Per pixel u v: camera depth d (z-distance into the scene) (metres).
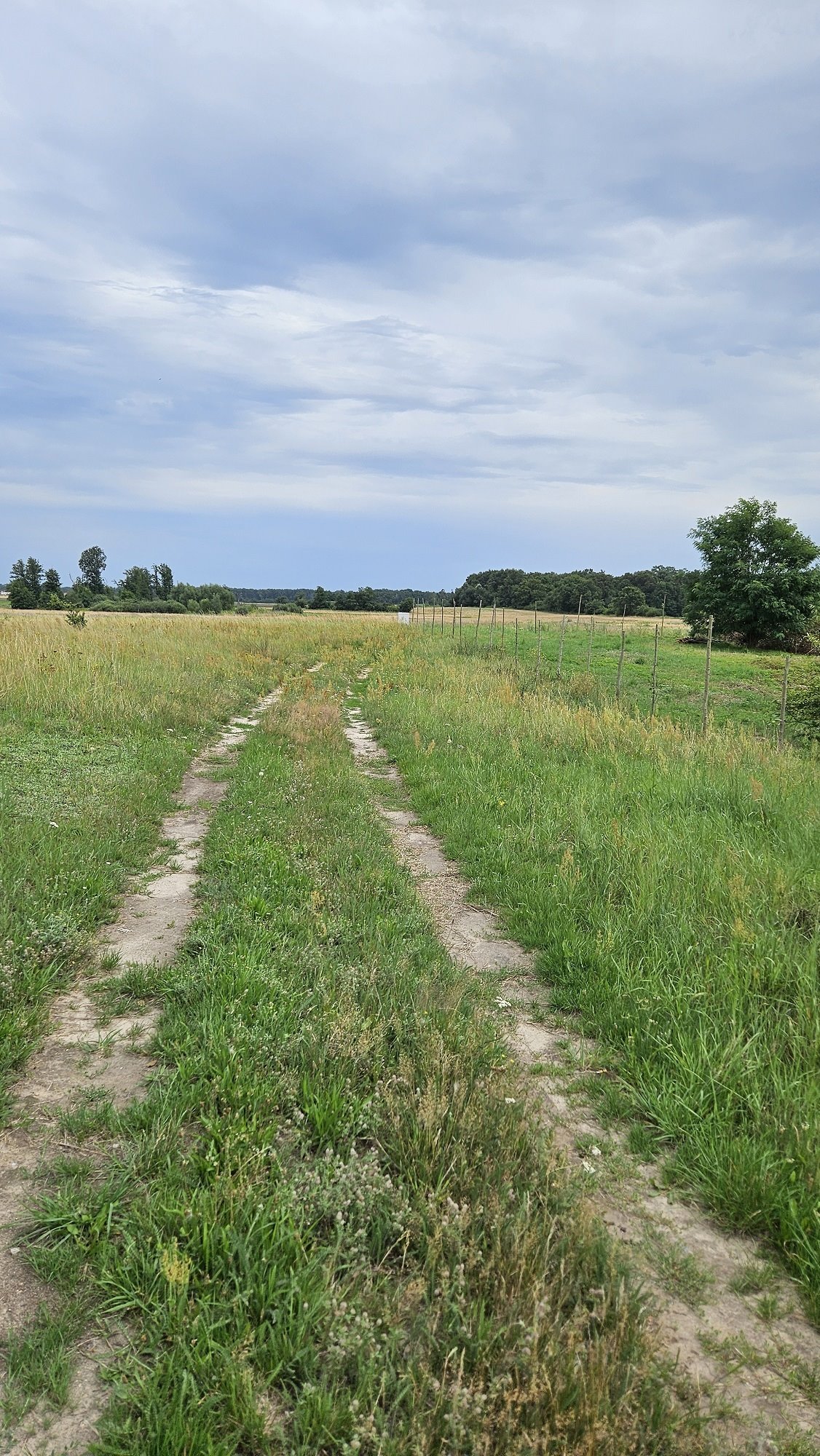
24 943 4.91
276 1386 2.35
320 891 6.30
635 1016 4.50
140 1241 2.76
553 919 5.94
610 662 29.28
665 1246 3.02
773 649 41.47
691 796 8.90
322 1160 3.13
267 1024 4.18
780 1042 4.12
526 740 12.45
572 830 7.99
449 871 7.52
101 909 5.85
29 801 8.19
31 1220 2.86
